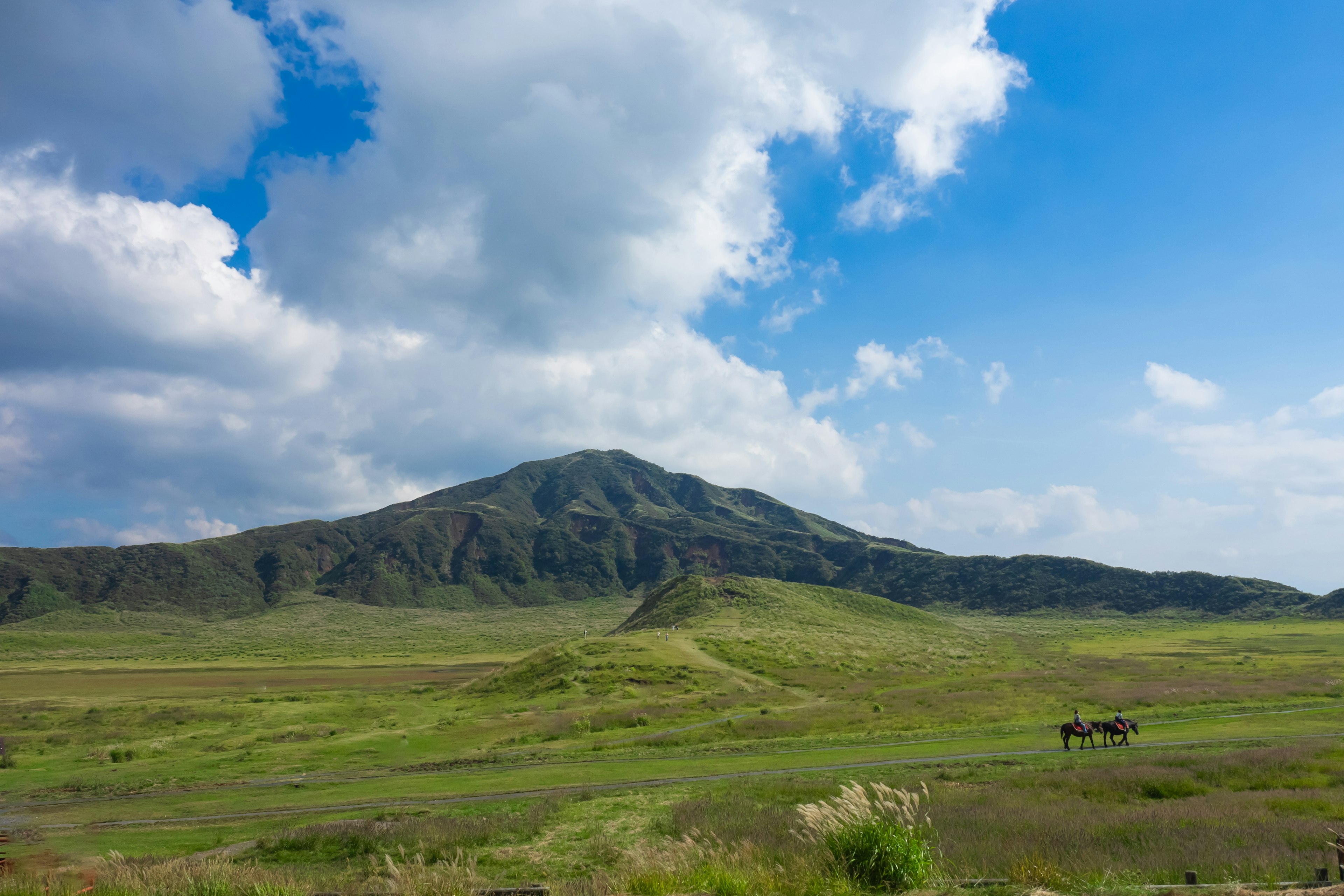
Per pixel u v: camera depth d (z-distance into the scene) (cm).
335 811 2905
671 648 8719
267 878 1407
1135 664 8681
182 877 1382
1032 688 6425
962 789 2627
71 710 6931
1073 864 1431
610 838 2117
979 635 14900
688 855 1402
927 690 6681
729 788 2831
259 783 3697
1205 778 2598
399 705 7194
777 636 10425
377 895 1255
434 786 3384
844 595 15800
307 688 9406
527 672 8162
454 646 18875
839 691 6894
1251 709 4934
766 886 1200
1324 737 3628
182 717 6338
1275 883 1184
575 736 5091
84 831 2681
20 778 3947
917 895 1141
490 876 1783
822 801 1338
